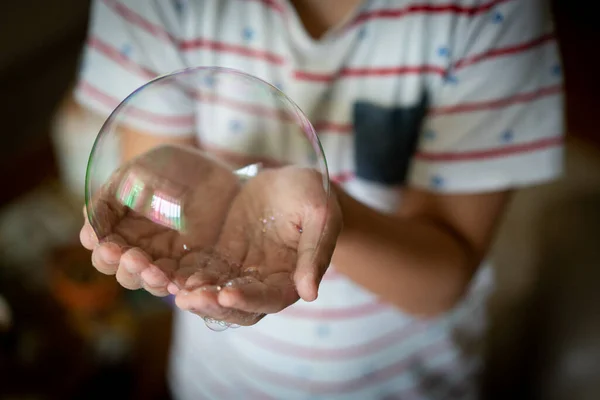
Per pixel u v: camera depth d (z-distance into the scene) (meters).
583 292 0.99
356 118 0.61
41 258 1.09
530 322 1.08
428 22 0.56
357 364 0.71
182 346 0.81
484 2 0.56
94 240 0.45
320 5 0.58
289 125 0.56
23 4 1.13
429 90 0.59
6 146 1.14
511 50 0.56
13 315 1.00
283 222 0.47
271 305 0.42
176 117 0.59
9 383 0.94
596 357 0.93
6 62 1.13
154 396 1.12
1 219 1.12
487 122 0.58
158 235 0.47
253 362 0.73
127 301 1.10
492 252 1.15
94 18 0.61
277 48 0.59
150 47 0.60
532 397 1.04
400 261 0.58
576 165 1.18
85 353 1.03
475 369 0.81
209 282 0.43
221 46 0.60
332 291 0.66
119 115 0.54
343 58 0.58
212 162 0.52
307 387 0.73
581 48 1.23
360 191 0.64
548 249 1.09
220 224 0.48
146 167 0.49
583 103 1.22
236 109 0.58
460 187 0.60
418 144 0.61
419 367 0.76
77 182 1.15
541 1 0.56
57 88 1.22
